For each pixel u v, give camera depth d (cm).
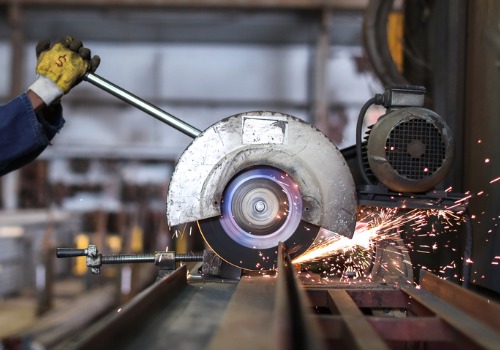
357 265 184
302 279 168
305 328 80
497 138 194
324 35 936
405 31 295
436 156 167
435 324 110
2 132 176
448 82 226
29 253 667
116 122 1031
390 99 173
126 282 559
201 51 1009
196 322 114
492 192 196
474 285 211
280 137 162
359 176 191
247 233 162
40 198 1026
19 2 916
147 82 1012
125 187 1037
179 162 160
